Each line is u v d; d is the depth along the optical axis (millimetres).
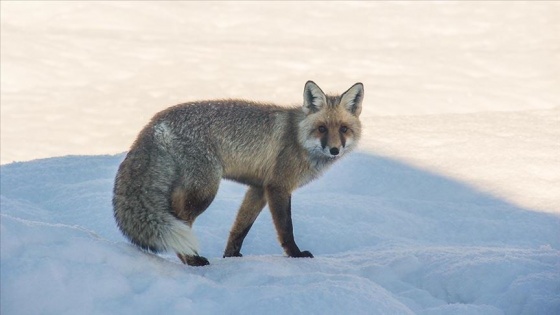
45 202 11883
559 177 13273
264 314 7043
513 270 8539
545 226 11508
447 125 16484
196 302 7223
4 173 13164
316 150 9812
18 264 6887
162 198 8594
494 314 7727
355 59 47500
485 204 12477
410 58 48094
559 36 53344
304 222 11062
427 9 62438
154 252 8383
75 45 49219
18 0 59406
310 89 9805
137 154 8695
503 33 55219
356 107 10148
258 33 55844
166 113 9141
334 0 65250
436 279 8750
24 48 47219
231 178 9695
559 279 8234
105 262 7418
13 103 37594
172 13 60219
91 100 38562
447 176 13492
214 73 44031
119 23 56688
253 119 9578
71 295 6918
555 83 41062
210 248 10273
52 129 33594
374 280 8797
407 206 12297
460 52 49750
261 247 10727
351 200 12195
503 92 39062
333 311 7062
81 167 13516
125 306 7062
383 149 14750
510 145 14797
